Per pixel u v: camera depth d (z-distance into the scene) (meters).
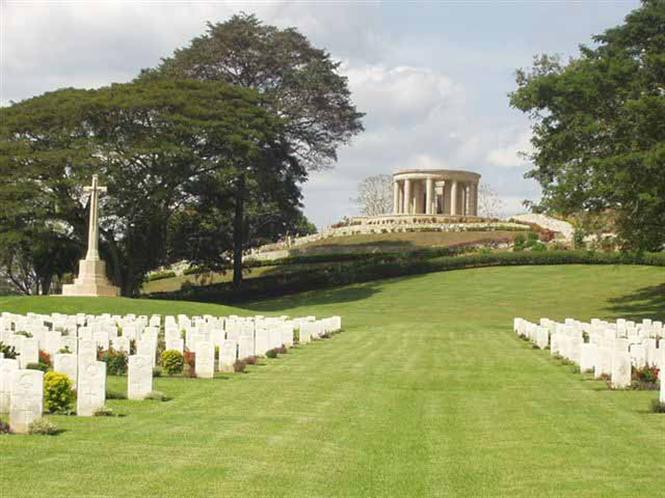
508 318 57.66
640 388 22.92
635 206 48.75
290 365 28.62
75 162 62.91
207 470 13.65
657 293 63.75
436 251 83.38
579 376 25.92
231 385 23.39
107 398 20.64
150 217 67.19
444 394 22.08
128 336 31.66
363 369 27.61
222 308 56.06
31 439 15.68
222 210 76.31
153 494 12.31
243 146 67.12
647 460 14.41
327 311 64.69
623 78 49.41
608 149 50.84
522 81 54.16
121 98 65.56
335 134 81.81
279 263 89.38
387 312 63.03
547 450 15.21
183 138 66.75
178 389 22.50
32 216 64.81
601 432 16.77
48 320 39.81
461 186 112.44
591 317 56.38
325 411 19.20
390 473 13.64
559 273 75.19
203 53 78.81
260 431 16.75
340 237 99.56
